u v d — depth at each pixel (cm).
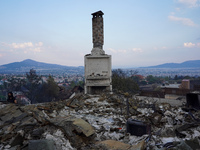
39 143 417
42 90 3928
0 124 584
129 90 2041
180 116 718
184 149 394
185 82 3512
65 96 3516
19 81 3894
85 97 1098
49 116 692
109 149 420
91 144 467
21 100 4012
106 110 841
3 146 456
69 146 451
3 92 5331
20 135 483
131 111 810
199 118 693
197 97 846
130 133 565
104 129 599
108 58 1288
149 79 9456
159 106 905
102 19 1314
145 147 439
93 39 1315
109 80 1297
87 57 1277
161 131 562
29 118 615
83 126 511
